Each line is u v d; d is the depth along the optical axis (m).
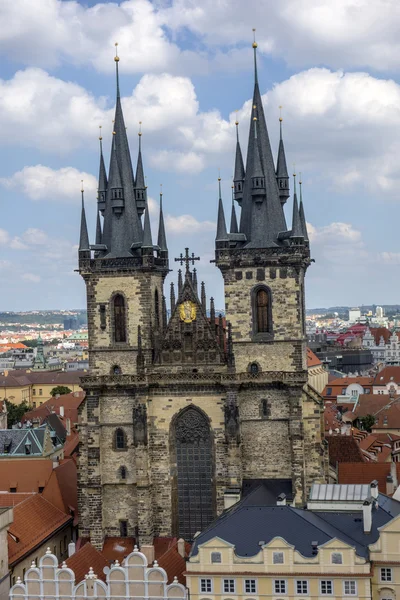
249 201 148.50
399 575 105.06
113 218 151.75
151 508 145.50
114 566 113.50
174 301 147.00
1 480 178.88
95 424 147.38
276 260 143.50
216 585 107.50
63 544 158.88
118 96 155.12
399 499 127.38
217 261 144.62
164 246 158.62
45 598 114.81
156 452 146.50
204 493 146.12
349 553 103.94
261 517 112.56
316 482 143.75
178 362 146.00
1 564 129.12
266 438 143.75
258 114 150.75
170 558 119.94
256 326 145.00
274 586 105.81
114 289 148.88
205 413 145.12
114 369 148.50
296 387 141.50
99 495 146.75
